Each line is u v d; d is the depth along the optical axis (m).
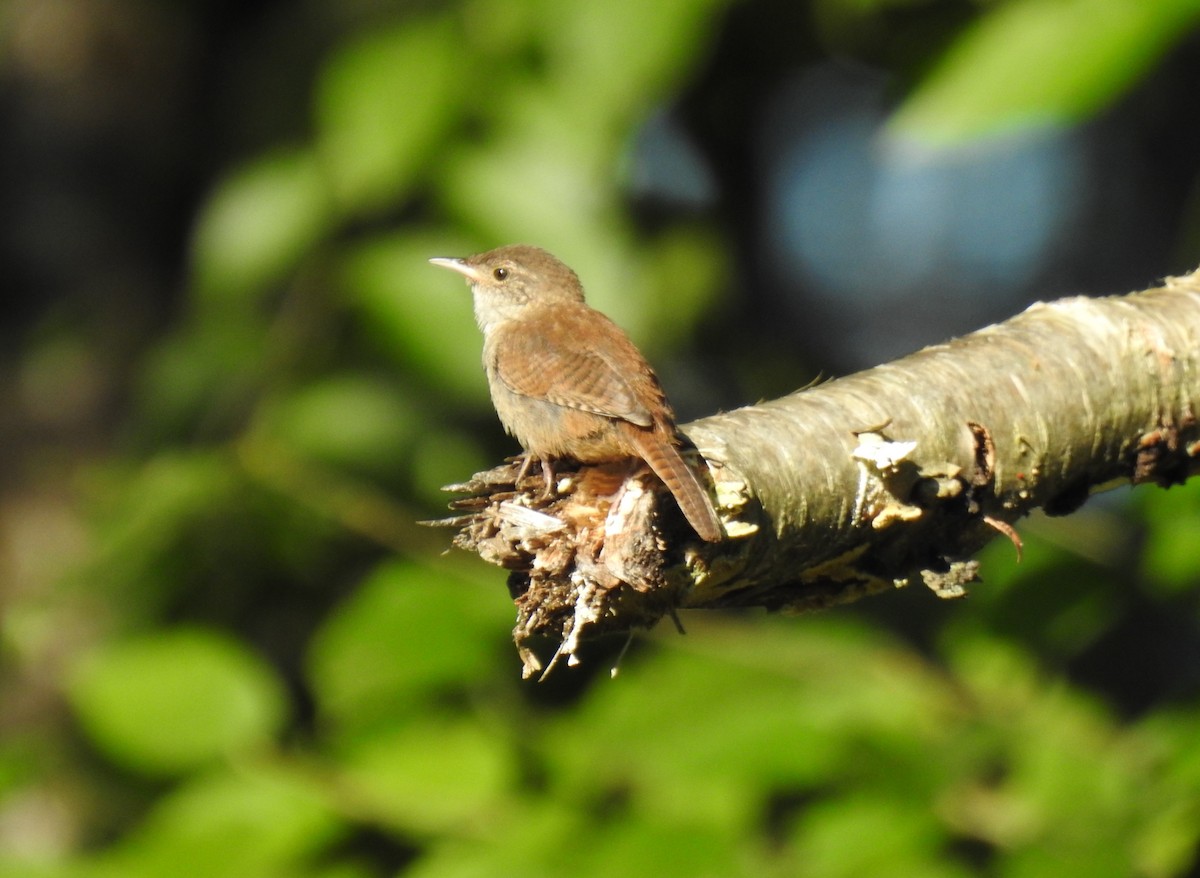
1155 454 7.11
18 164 13.97
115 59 14.10
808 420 6.28
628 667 9.76
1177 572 7.97
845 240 19.02
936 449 6.47
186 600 10.09
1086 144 17.98
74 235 13.93
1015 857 7.51
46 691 9.93
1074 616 8.52
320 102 9.86
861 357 19.25
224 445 10.21
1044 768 7.89
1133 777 7.85
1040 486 6.81
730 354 14.01
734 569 6.06
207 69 14.32
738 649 8.43
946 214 19.48
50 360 13.77
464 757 7.84
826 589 6.59
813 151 17.72
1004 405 6.67
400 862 8.54
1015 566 8.49
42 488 13.34
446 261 10.01
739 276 14.60
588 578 5.78
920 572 6.62
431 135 9.52
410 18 9.95
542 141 9.63
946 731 8.24
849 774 7.90
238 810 7.54
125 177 14.07
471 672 8.17
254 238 10.06
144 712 7.82
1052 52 7.20
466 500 6.38
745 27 12.88
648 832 7.37
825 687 8.29
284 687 10.47
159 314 14.09
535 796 7.94
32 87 14.02
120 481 10.77
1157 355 7.02
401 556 9.55
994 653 8.49
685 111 13.71
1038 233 19.25
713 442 6.07
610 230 9.93
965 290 19.81
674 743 7.95
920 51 11.26
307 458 10.02
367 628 8.26
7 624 10.15
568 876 7.27
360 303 9.65
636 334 10.72
